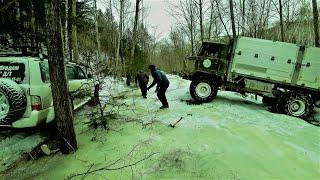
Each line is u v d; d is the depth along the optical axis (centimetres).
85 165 465
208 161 484
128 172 441
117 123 672
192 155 501
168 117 748
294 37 2002
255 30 1836
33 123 528
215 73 1003
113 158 486
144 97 1072
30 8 1264
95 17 1931
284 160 520
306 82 946
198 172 448
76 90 693
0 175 436
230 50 995
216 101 1043
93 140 564
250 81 973
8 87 509
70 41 1714
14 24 1220
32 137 581
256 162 498
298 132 712
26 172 446
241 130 671
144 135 592
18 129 609
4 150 518
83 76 891
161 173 440
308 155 552
